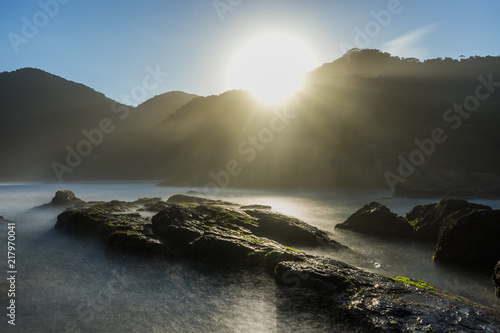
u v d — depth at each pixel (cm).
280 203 4266
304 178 8269
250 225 1911
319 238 1814
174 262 1358
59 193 3275
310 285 1062
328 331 847
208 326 880
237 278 1202
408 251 1756
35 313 950
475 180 6819
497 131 9706
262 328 869
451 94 12662
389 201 4525
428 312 863
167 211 1809
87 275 1269
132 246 1490
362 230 2183
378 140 9212
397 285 1055
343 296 982
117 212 2550
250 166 9044
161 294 1084
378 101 10919
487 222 1452
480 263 1405
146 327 873
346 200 4709
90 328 866
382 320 838
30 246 1705
